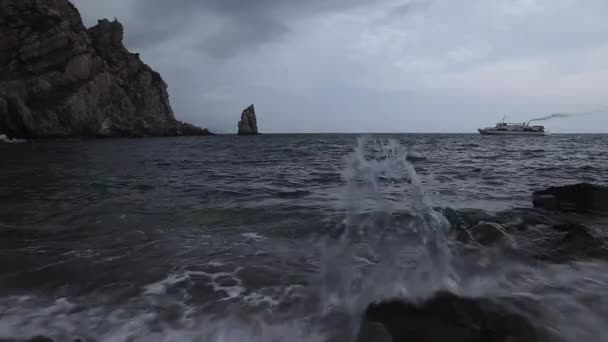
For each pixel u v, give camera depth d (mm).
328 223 5816
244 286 3432
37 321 2779
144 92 79750
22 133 49625
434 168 14773
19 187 9805
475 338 2549
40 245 4676
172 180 11461
